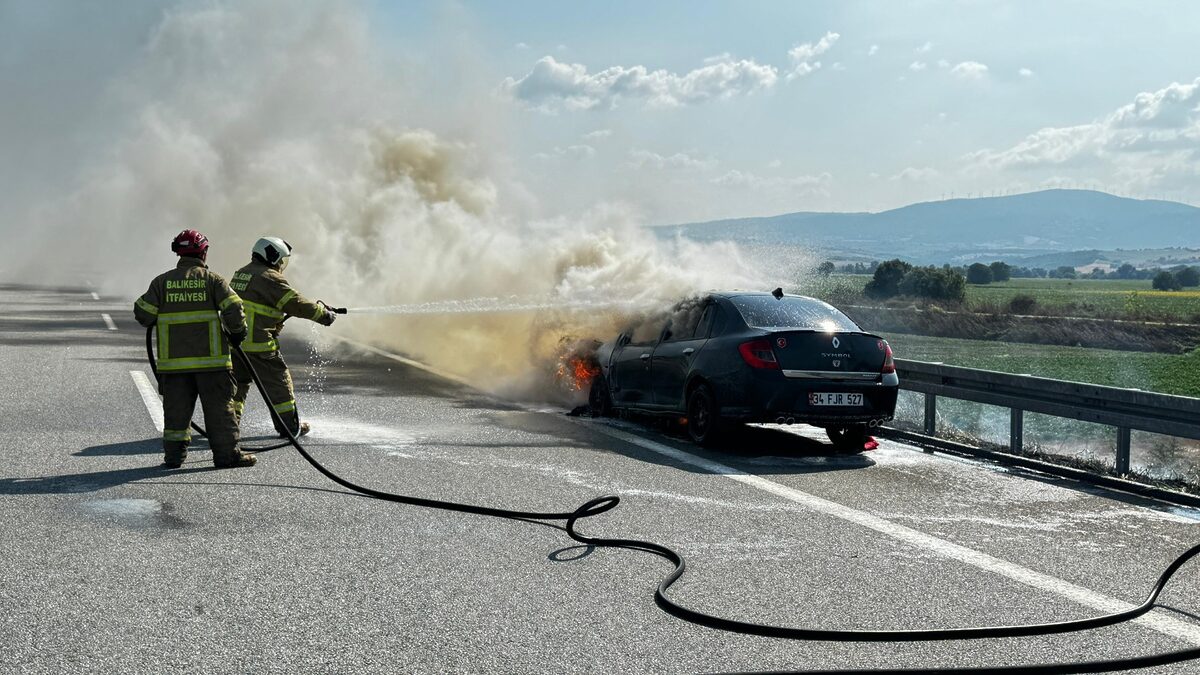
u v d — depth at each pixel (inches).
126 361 661.9
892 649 186.4
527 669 172.2
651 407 445.7
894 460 392.5
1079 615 208.4
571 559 240.8
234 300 337.7
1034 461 386.6
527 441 410.3
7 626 187.8
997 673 174.7
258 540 250.8
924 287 2237.9
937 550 257.4
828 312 424.5
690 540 260.8
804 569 237.5
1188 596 223.8
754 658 179.6
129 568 225.1
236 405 400.2
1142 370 1204.5
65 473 324.8
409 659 175.8
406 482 324.8
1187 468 459.8
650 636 189.6
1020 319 1973.4
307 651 178.4
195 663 171.8
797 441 435.2
